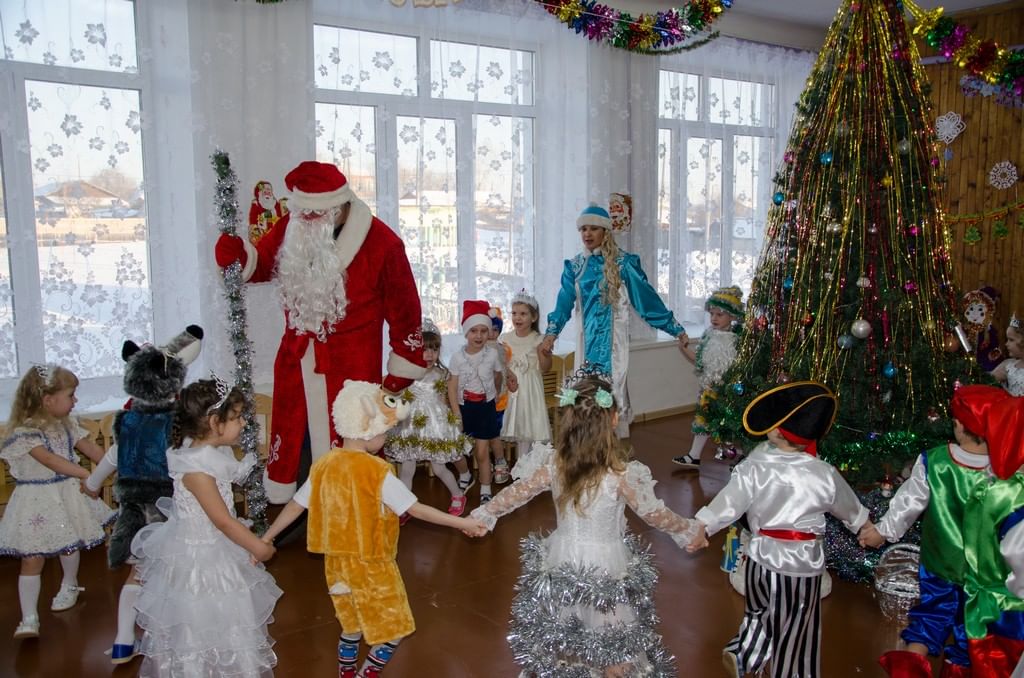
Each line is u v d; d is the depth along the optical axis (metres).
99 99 4.11
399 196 5.05
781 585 2.47
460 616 3.29
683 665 2.91
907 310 3.35
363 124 4.89
